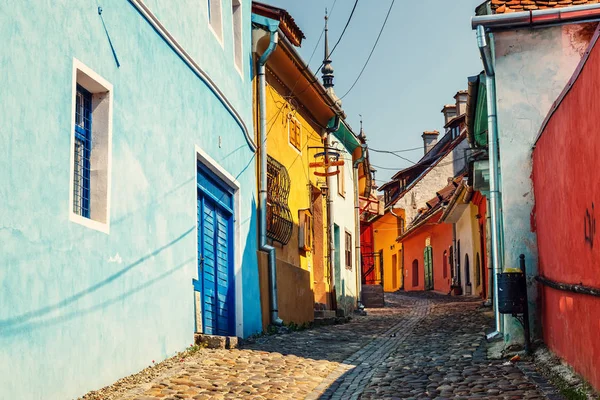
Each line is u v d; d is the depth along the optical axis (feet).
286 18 58.95
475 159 58.95
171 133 35.09
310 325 60.90
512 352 37.63
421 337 49.16
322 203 72.08
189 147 37.60
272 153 57.16
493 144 41.39
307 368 35.55
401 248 161.89
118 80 29.40
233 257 46.32
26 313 22.06
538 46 40.40
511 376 32.01
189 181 37.32
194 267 37.47
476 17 40.09
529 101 40.19
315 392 30.27
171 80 35.40
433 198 152.05
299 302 59.36
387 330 56.34
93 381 26.27
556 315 33.50
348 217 84.02
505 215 39.68
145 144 31.89
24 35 22.61
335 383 32.53
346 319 67.41
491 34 40.75
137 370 30.27
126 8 30.42
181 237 35.86
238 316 45.55
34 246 22.65
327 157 67.10
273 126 57.67
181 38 37.24
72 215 25.16
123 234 29.30
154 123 33.01
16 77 22.06
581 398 25.62
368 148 86.84
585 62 26.18
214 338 38.24
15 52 22.07
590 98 25.71
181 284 35.65
